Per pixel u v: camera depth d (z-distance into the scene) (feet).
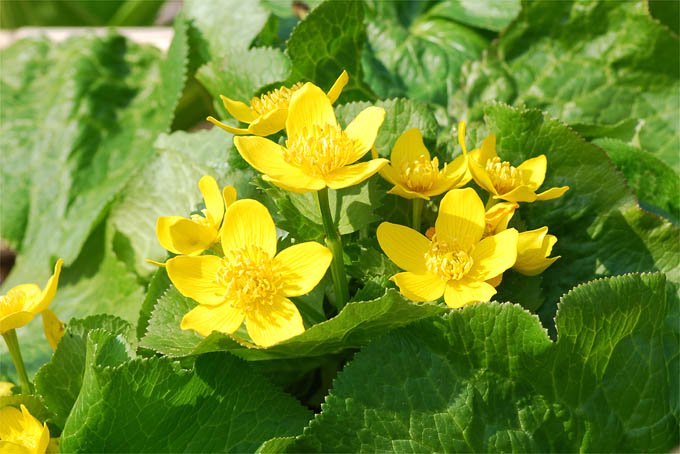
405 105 1.53
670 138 1.82
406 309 1.31
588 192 1.52
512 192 1.36
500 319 1.32
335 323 1.32
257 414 1.38
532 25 1.86
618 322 1.36
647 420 1.38
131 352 1.35
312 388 1.54
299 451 1.32
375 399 1.33
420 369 1.34
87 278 1.86
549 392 1.34
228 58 1.73
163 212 1.68
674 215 1.67
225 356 1.37
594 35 1.85
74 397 1.44
